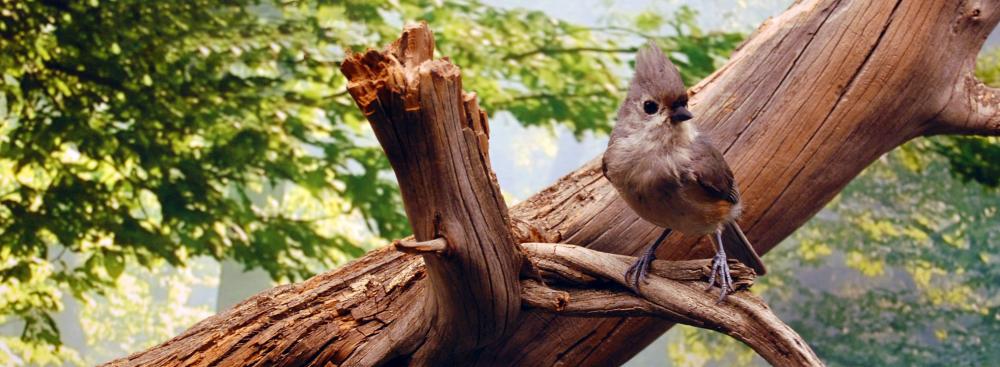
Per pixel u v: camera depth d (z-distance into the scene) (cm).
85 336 2019
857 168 400
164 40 698
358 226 1184
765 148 392
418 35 262
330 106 740
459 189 278
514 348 370
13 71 690
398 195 731
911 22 389
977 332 1445
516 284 312
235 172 713
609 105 781
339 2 750
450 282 299
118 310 1855
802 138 391
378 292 355
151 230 694
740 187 390
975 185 1345
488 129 285
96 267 686
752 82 399
